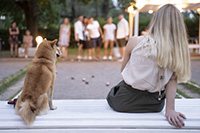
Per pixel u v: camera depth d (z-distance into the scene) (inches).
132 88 90.2
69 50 786.8
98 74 314.8
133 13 467.5
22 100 86.6
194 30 750.5
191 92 216.8
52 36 849.5
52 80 96.7
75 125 81.2
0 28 810.8
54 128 81.5
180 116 85.2
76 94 206.8
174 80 86.8
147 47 83.0
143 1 392.8
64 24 495.8
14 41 530.3
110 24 486.0
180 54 81.7
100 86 241.8
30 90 88.0
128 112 92.2
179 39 82.6
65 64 420.5
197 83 250.5
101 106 103.0
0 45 776.9
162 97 92.6
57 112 92.4
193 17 791.1
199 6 438.6
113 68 371.9
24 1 655.8
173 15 84.5
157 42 82.4
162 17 85.0
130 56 92.7
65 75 306.0
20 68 352.5
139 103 90.3
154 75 84.4
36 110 85.9
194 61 457.1
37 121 82.6
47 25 966.4
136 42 88.4
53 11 924.0
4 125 81.1
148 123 81.9
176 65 81.0
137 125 81.3
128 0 967.6
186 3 380.2
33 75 90.7
